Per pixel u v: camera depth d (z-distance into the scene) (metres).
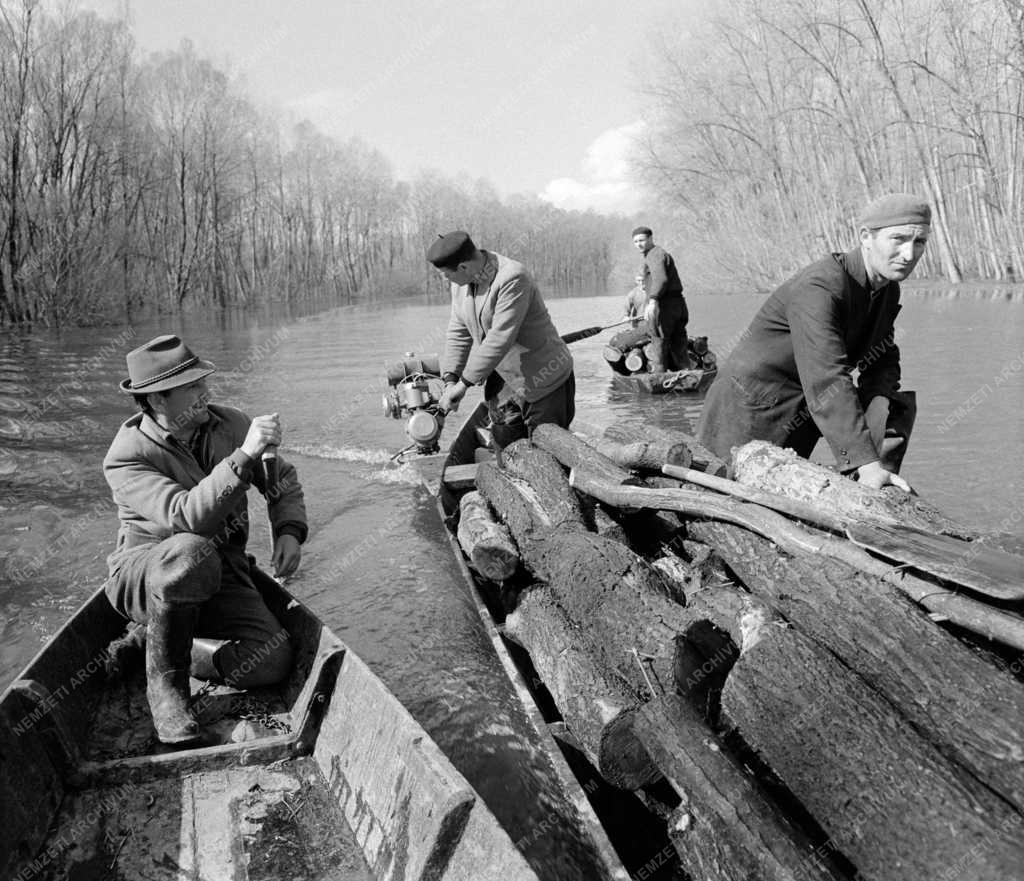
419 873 2.37
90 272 27.95
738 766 2.46
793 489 3.56
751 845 2.21
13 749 2.70
